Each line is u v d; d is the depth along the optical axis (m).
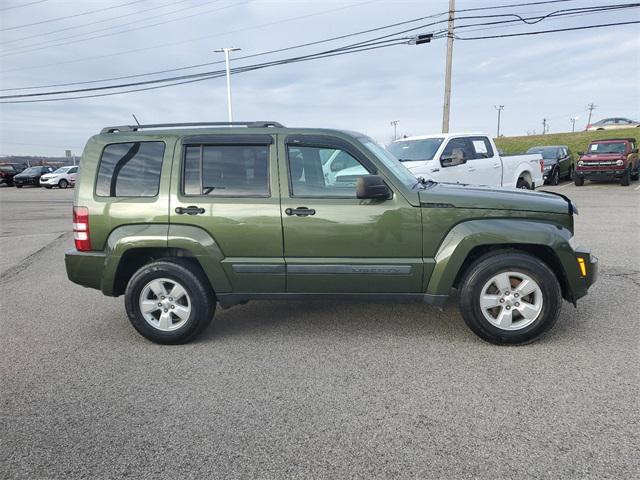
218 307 5.36
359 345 4.17
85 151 4.43
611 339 4.11
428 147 10.12
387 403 3.17
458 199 4.03
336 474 2.48
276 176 4.18
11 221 14.48
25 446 2.82
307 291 4.22
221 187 4.22
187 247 4.16
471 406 3.10
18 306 5.77
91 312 5.48
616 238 8.62
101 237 4.31
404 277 4.10
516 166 11.69
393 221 4.05
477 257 4.18
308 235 4.12
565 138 45.81
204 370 3.78
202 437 2.85
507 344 4.05
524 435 2.76
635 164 20.31
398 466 2.53
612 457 2.54
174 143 4.28
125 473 2.54
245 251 4.19
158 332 4.30
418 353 3.96
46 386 3.59
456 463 2.54
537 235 3.92
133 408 3.22
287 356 3.99
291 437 2.82
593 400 3.11
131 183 4.31
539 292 3.93
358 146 4.16
